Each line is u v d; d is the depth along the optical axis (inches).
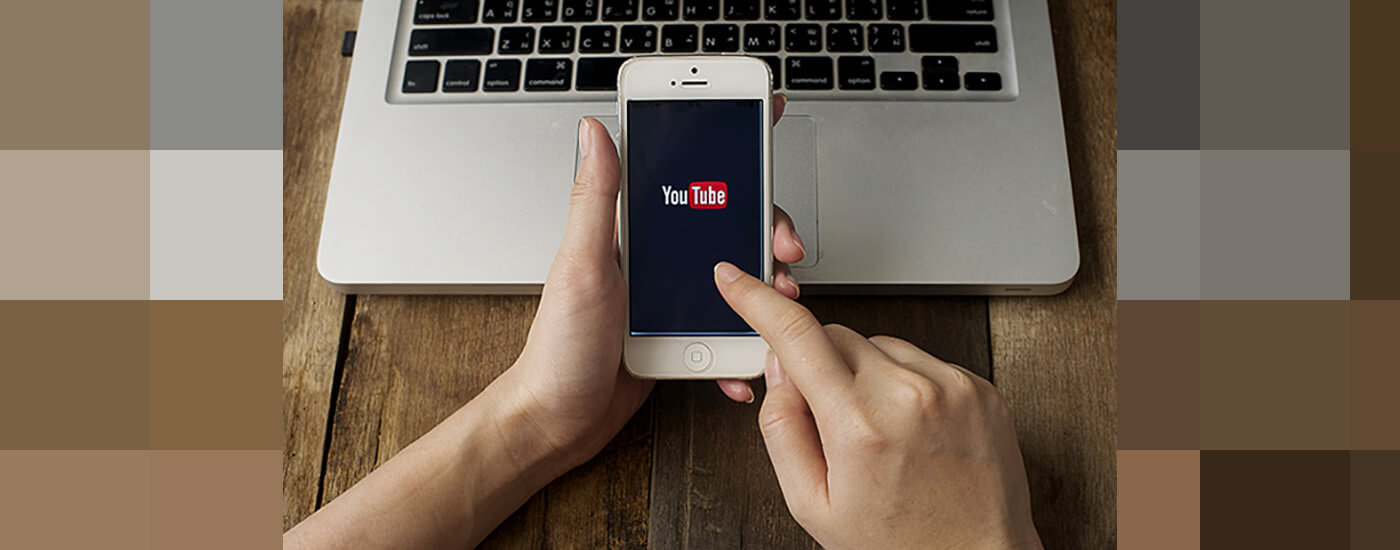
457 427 24.3
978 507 20.6
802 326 20.7
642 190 23.2
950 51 27.6
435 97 27.6
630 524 25.0
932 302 26.8
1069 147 27.9
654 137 23.2
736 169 23.3
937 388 20.2
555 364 23.1
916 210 26.2
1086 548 24.6
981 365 26.2
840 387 20.2
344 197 26.6
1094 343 26.2
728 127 23.3
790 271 25.5
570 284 22.2
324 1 30.0
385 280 26.0
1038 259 25.8
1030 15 27.8
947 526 20.7
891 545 21.2
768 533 24.9
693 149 23.2
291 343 26.8
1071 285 26.7
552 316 22.6
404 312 27.0
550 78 27.5
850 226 26.2
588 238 22.2
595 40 27.7
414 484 23.5
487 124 27.3
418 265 26.1
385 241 26.3
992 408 21.2
